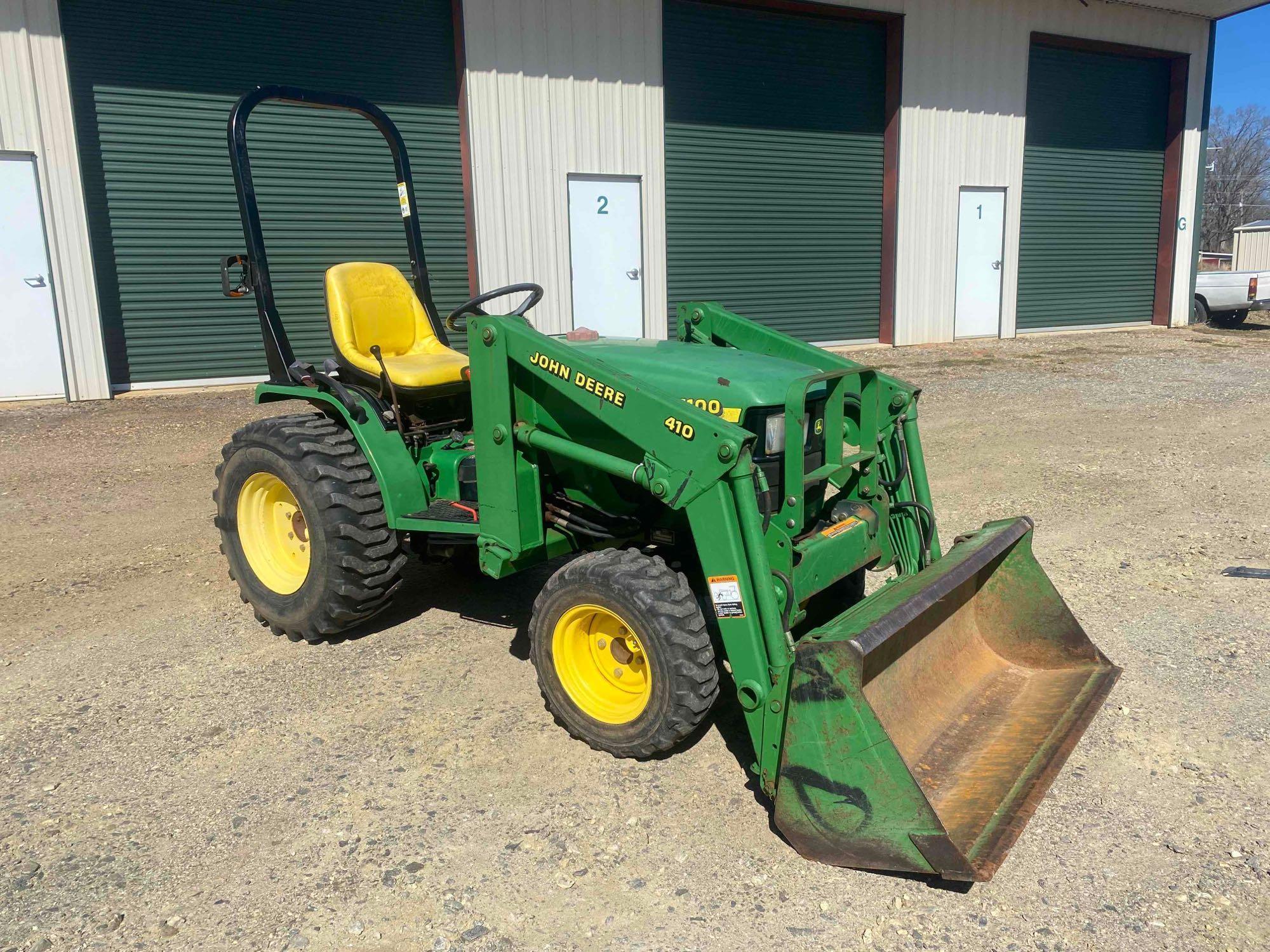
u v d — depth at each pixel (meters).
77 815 2.84
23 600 4.58
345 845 2.69
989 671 3.48
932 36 13.94
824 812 2.54
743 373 3.26
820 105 13.59
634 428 2.91
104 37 9.24
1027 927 2.35
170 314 9.98
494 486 3.37
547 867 2.59
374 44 10.49
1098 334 16.59
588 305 12.10
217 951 2.28
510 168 11.24
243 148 3.98
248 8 9.80
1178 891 2.48
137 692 3.63
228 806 2.88
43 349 9.39
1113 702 3.47
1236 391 10.56
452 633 4.20
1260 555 5.05
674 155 12.53
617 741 3.06
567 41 11.34
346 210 10.62
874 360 13.26
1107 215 16.84
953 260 15.02
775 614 2.70
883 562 3.64
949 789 2.76
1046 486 6.62
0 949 2.28
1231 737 3.21
